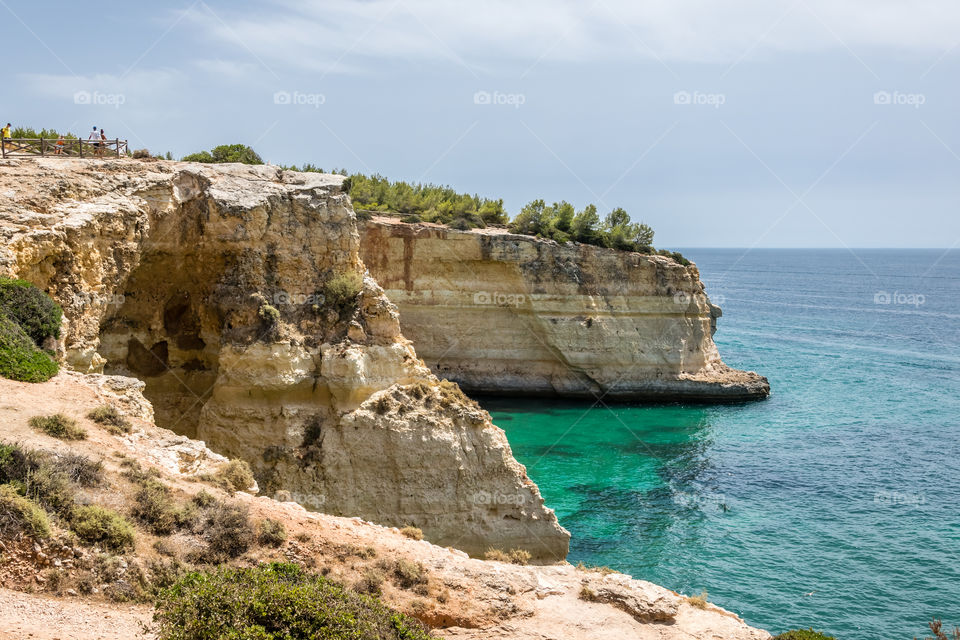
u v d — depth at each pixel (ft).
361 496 103.24
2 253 78.69
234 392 106.83
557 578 65.82
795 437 195.21
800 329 444.55
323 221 117.50
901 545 125.80
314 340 111.14
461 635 56.24
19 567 48.47
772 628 99.04
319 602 46.16
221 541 57.57
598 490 151.33
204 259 112.37
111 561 51.21
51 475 55.01
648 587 66.64
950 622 101.04
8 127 119.85
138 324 112.57
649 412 220.23
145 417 79.46
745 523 134.62
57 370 77.87
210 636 41.91
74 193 95.55
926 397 248.52
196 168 115.14
